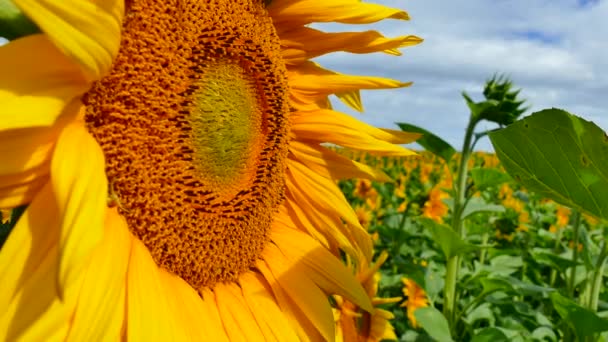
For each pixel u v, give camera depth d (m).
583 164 0.36
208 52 0.31
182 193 0.30
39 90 0.23
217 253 0.33
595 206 0.37
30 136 0.23
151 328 0.26
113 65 0.27
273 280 0.35
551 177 0.38
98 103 0.27
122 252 0.26
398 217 1.28
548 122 0.35
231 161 0.33
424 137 0.74
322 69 0.40
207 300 0.32
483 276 0.75
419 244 1.26
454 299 0.75
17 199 0.23
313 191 0.38
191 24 0.30
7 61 0.22
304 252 0.37
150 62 0.28
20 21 0.23
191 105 0.30
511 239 1.49
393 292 1.03
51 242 0.23
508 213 1.46
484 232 1.20
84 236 0.21
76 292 0.23
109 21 0.23
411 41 0.38
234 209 0.33
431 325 0.62
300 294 0.35
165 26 0.29
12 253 0.22
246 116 0.34
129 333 0.25
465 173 0.75
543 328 0.77
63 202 0.22
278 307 0.35
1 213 0.30
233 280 0.34
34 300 0.22
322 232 0.39
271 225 0.37
